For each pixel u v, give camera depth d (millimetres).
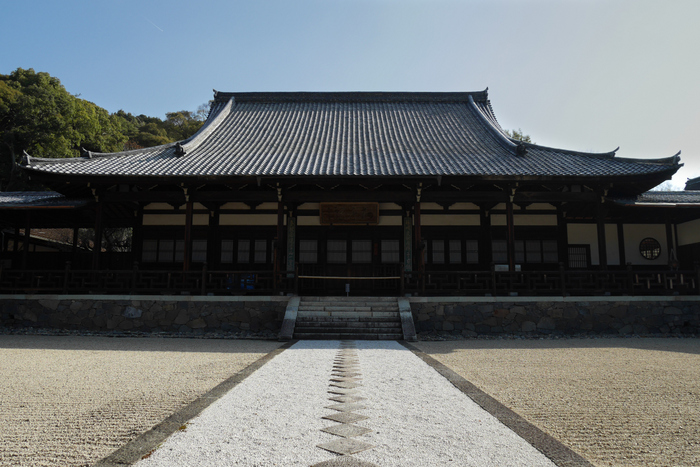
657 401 5586
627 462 3670
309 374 6906
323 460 3480
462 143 18562
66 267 13641
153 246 16719
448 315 13180
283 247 16688
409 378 6637
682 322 13086
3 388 6172
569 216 16828
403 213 16859
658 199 15070
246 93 24812
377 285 16609
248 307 13297
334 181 14188
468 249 16703
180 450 3713
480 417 4699
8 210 16016
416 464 3414
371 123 21672
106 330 13242
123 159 15734
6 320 13422
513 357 9031
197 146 18016
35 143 36875
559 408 5254
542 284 13688
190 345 10695
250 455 3590
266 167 14758
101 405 5293
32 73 45500
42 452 3801
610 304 13266
